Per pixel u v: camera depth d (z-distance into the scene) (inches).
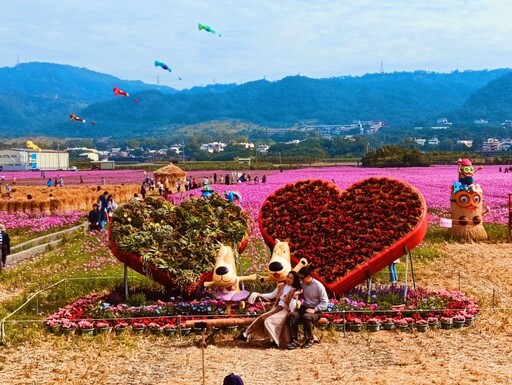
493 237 1355.8
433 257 1135.0
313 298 663.8
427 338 666.2
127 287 818.2
